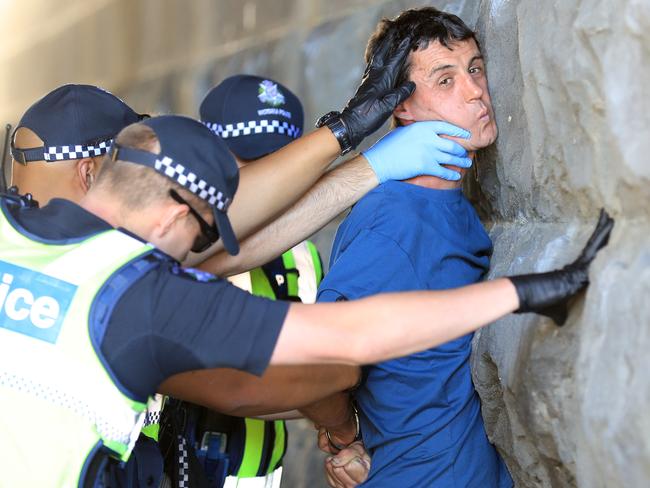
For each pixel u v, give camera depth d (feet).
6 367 9.05
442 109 12.03
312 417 12.41
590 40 9.54
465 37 12.12
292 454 21.33
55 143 12.38
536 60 10.79
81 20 37.19
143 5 32.35
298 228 12.69
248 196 12.14
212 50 27.86
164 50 30.99
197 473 13.17
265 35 24.98
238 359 8.79
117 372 8.87
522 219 12.12
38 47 41.32
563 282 9.18
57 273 9.09
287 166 12.11
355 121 11.94
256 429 14.30
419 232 11.68
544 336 10.18
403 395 11.74
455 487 11.76
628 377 8.49
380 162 12.21
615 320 8.75
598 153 9.59
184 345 8.79
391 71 12.02
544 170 11.02
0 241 9.44
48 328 9.00
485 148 12.91
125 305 8.85
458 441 11.78
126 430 9.05
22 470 9.02
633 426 8.35
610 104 9.19
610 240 9.23
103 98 12.60
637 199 8.93
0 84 45.19
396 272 11.46
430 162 11.97
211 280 9.00
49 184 12.51
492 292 9.04
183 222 9.62
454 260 11.94
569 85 9.98
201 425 14.14
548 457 10.45
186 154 9.43
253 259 12.83
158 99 30.55
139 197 9.45
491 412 11.94
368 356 8.87
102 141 12.49
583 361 9.21
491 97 12.46
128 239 9.21
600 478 9.04
